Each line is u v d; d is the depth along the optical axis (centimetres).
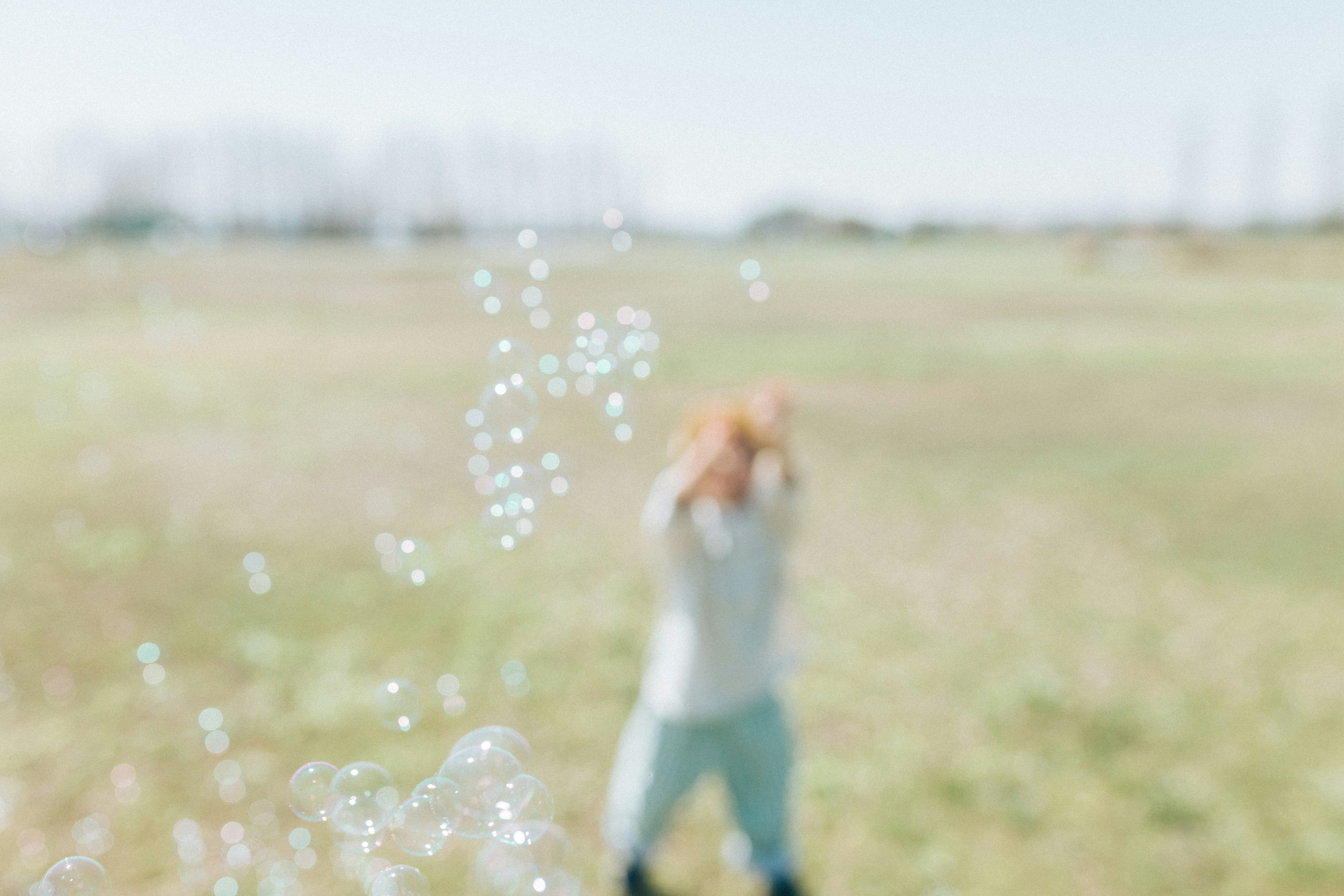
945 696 380
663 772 228
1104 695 383
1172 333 1716
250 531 571
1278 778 323
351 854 267
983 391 1143
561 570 521
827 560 545
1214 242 3903
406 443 827
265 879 257
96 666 383
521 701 366
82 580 479
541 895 232
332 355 1379
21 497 624
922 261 4634
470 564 526
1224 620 466
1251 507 662
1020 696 379
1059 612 474
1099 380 1214
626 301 2236
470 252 4519
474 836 140
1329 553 565
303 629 427
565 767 321
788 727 232
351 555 531
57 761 311
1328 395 1088
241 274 2858
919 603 483
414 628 434
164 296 2084
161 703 354
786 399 227
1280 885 270
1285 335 1666
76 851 267
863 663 409
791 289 2802
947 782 316
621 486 711
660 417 970
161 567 503
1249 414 991
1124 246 4128
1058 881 270
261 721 342
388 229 5338
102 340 1459
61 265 2916
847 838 285
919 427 935
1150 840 289
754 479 222
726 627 218
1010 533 602
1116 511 655
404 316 1898
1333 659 422
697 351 1438
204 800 293
